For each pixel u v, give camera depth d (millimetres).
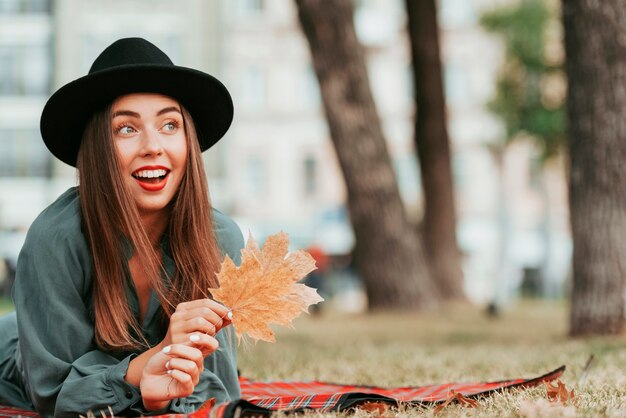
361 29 38375
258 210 38969
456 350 6871
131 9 33375
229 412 2682
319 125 38906
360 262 14219
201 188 3260
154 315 3227
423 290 14211
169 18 33344
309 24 12898
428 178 16672
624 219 7453
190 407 3127
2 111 33750
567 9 7406
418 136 16469
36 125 33812
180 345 2857
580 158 7516
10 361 3625
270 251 2908
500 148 28719
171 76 3131
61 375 3068
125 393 2963
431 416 3008
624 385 3809
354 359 6094
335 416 2969
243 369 5363
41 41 33656
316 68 13133
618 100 7309
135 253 3193
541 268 37594
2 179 33781
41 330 3129
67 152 3381
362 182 13625
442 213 16750
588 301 7562
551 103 22953
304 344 8281
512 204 38000
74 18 33406
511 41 23156
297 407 3121
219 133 3467
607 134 7352
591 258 7527
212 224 3340
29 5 33656
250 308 2891
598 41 7281
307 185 39062
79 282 3168
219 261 3303
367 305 14320
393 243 13961
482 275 37750
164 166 3146
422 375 4848
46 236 3182
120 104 3131
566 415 2914
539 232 38000
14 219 33781
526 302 25891
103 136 3133
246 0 38906
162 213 3273
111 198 3117
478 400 3322
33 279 3176
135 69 3074
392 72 38438
